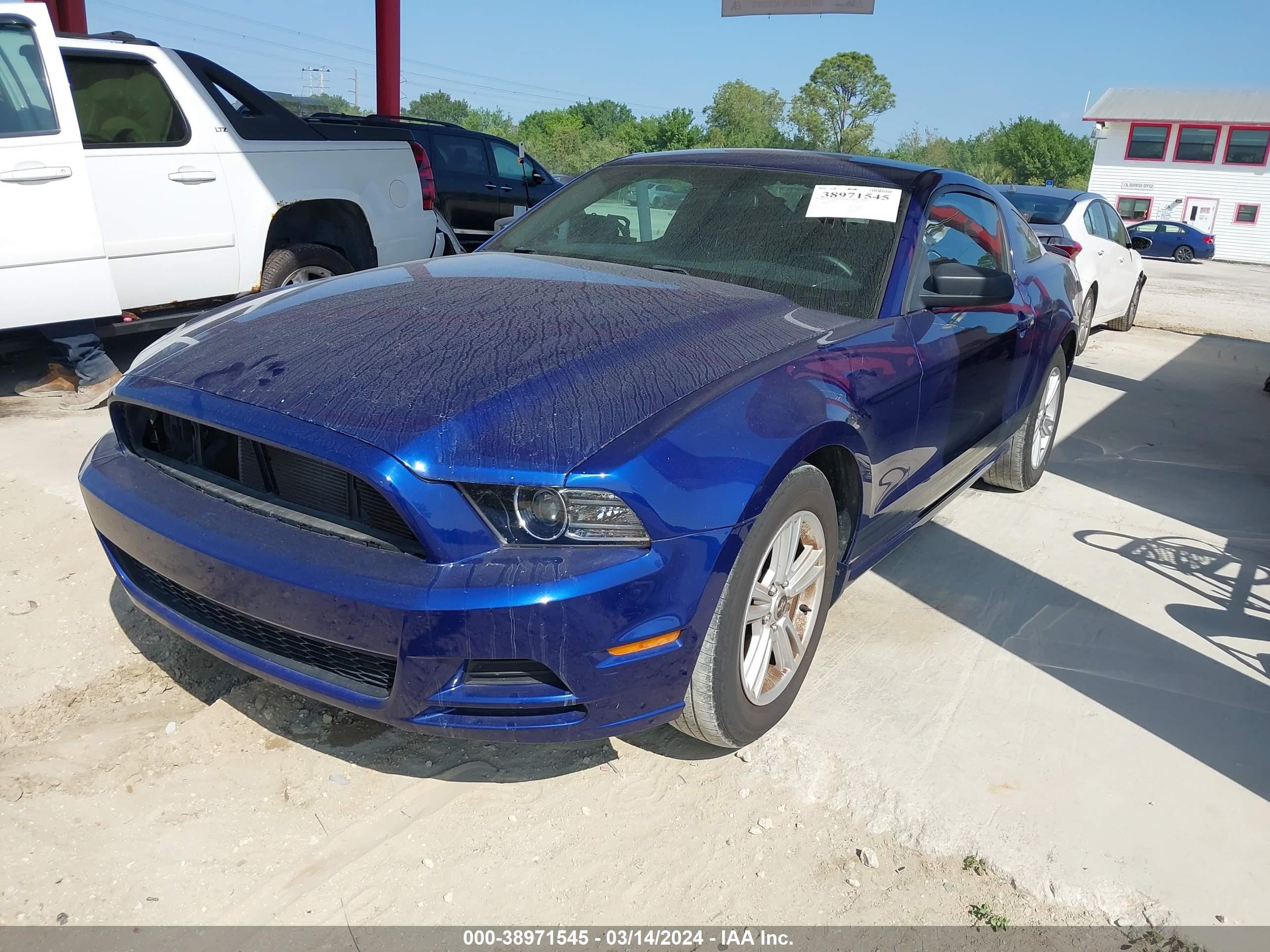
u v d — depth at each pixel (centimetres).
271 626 220
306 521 214
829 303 305
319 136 593
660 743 266
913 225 327
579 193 383
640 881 217
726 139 10456
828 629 334
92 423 486
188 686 275
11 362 578
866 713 284
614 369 230
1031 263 446
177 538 218
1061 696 303
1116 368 877
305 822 226
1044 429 496
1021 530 444
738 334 263
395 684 203
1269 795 262
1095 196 979
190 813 226
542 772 250
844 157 372
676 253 333
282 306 274
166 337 278
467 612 194
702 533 211
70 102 471
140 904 200
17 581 323
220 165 537
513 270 312
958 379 335
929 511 366
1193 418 698
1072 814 248
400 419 206
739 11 980
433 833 226
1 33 450
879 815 243
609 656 204
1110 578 396
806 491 248
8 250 460
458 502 199
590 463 202
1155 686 312
